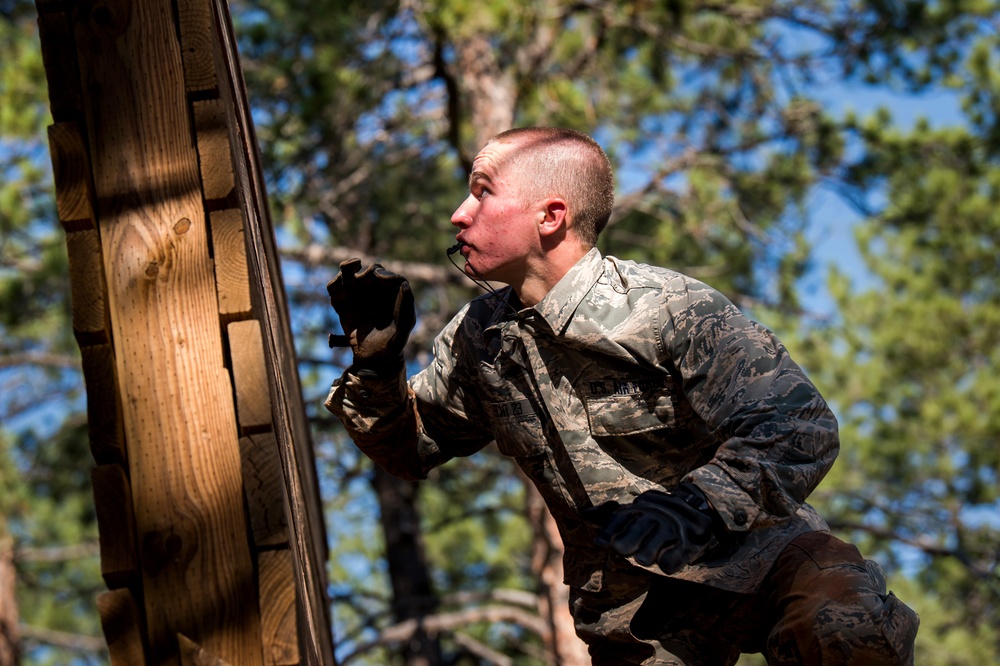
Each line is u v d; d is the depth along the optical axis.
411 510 14.66
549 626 9.83
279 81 10.04
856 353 14.89
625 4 10.20
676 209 12.82
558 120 10.30
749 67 12.02
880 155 11.83
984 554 13.32
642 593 2.48
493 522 15.54
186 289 1.97
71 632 20.27
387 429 2.70
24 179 10.84
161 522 1.90
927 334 14.39
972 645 13.88
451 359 2.73
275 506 1.88
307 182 10.26
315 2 9.63
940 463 14.20
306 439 4.05
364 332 2.53
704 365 2.31
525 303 2.61
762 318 13.29
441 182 13.38
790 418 2.16
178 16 2.07
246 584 1.88
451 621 12.26
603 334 2.40
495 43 11.03
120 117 2.02
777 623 2.33
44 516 17.05
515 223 2.54
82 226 1.95
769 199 12.40
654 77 11.76
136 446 1.93
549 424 2.50
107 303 1.96
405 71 10.70
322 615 3.38
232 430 1.94
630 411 2.43
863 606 2.23
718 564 2.33
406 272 11.89
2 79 10.44
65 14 2.05
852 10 11.39
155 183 2.01
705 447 2.46
